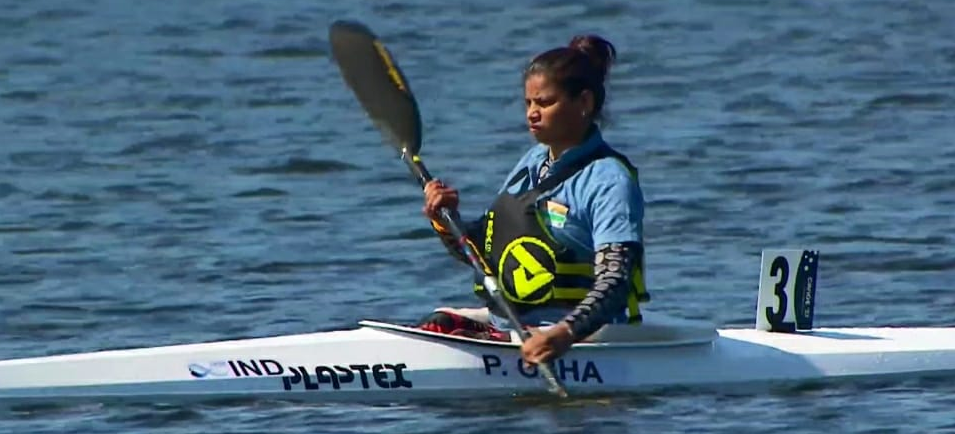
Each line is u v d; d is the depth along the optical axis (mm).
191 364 27312
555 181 25969
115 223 43500
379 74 28984
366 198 46531
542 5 81125
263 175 49812
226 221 43750
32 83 65438
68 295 36250
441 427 25766
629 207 25422
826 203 45031
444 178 49938
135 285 37125
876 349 28469
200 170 50500
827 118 57344
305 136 55469
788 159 50906
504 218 26547
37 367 27172
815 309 34625
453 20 78125
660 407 26672
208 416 26500
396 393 27141
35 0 83250
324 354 27312
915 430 25703
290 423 26125
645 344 27141
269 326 33719
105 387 27125
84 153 53188
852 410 26656
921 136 54344
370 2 82250
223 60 69938
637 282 26734
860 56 68750
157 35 75125
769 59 68562
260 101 61844
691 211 44344
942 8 79188
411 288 36875
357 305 35406
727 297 35812
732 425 25891
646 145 53500
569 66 25656
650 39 73375
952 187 46844
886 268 38156
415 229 42531
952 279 37094
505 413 26391
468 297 36031
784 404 26953
